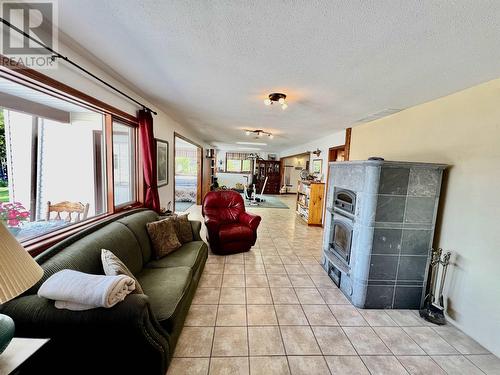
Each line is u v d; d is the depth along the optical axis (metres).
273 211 7.22
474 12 1.17
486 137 1.96
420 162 2.49
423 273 2.38
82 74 1.91
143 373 1.28
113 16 1.36
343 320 2.16
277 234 4.77
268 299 2.41
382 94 2.47
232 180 12.36
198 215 6.15
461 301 2.12
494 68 1.74
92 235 1.81
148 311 1.26
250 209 7.46
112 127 2.58
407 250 2.36
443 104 2.41
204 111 3.81
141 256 2.18
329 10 1.22
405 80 2.09
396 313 2.32
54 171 3.35
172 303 1.64
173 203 4.66
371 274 2.34
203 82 2.44
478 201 2.01
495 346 1.83
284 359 1.67
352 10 1.21
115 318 1.16
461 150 2.19
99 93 2.17
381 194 2.29
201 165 7.83
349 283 2.50
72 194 3.46
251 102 3.14
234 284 2.67
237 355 1.68
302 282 2.80
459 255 2.17
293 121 4.23
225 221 3.80
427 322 2.20
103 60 1.97
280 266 3.21
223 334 1.87
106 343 1.21
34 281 0.90
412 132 2.85
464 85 2.08
